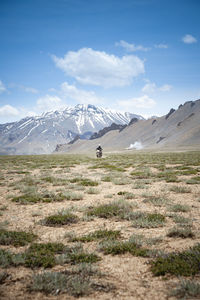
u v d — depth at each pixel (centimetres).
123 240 671
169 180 1750
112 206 988
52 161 4703
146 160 4297
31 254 573
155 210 985
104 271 505
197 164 3100
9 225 835
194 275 475
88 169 2948
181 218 829
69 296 421
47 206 1109
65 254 574
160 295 415
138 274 490
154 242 646
